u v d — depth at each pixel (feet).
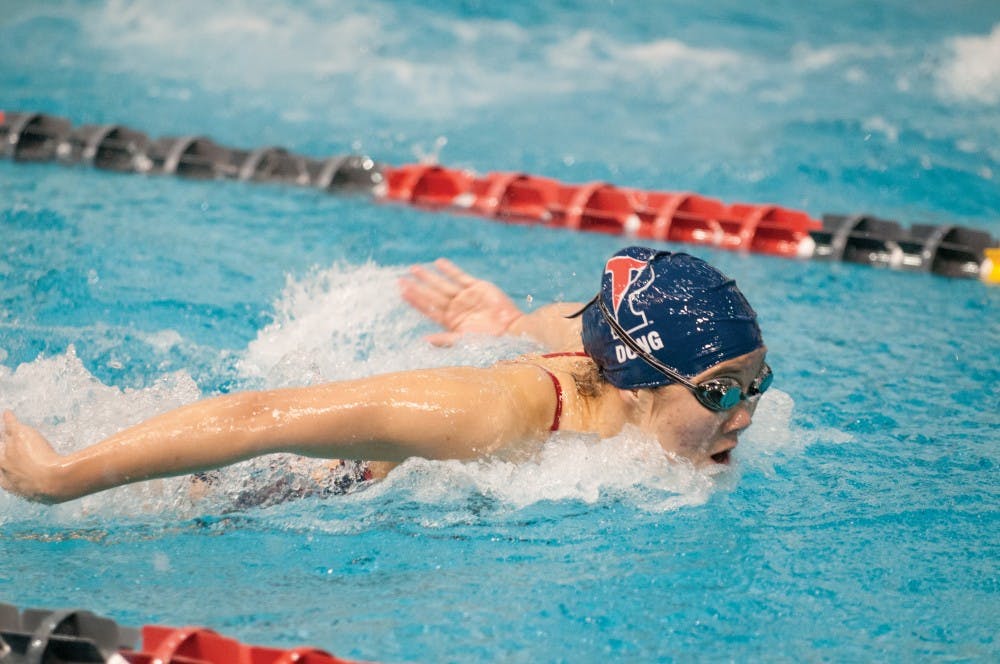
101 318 51.78
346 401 32.09
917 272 67.36
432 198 79.61
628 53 122.31
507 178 78.02
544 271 63.31
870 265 68.64
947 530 35.47
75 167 81.82
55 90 102.68
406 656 27.91
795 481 38.86
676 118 102.47
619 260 35.81
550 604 30.68
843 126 98.12
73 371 42.65
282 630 29.01
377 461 35.17
